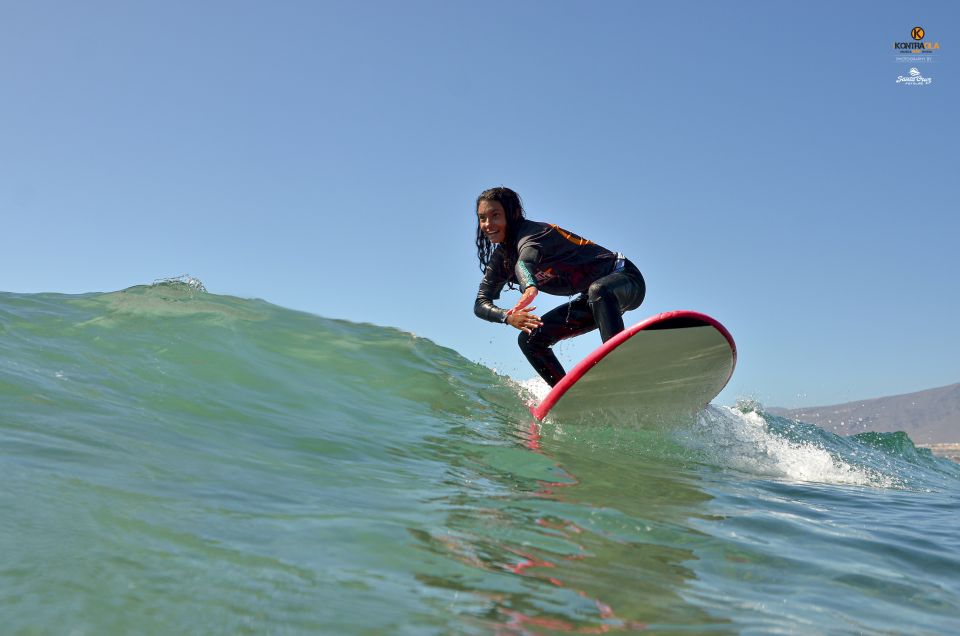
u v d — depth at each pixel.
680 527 2.08
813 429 6.05
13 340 3.06
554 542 1.75
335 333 4.86
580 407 3.95
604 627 1.24
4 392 2.23
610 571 1.57
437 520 1.80
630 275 4.27
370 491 2.03
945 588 1.75
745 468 3.59
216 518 1.53
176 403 2.71
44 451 1.76
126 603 1.07
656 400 4.02
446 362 5.09
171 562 1.25
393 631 1.11
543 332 4.46
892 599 1.62
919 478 4.75
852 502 3.01
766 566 1.78
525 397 4.76
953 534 2.44
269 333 4.39
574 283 4.21
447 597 1.28
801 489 3.17
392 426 3.24
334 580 1.28
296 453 2.39
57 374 2.67
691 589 1.52
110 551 1.25
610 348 3.66
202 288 4.84
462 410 3.97
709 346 3.81
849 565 1.87
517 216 4.22
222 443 2.31
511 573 1.46
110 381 2.77
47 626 0.97
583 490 2.46
